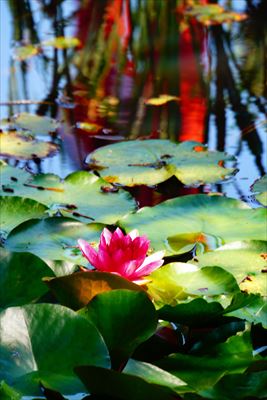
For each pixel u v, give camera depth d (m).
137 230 2.07
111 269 1.96
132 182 2.34
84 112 2.72
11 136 2.55
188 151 2.48
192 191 2.34
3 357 1.79
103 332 1.85
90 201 2.25
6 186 2.29
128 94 2.84
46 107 2.75
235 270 2.03
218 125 2.64
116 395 1.77
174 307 1.88
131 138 2.58
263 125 2.63
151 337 1.91
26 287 1.93
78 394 1.77
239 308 1.91
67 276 1.89
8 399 1.74
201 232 2.14
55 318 1.83
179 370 1.83
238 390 1.79
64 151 2.50
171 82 2.91
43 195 2.27
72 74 2.96
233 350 1.86
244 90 2.84
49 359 1.80
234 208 2.21
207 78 2.92
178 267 2.01
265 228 2.15
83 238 2.12
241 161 2.46
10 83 2.89
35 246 2.09
